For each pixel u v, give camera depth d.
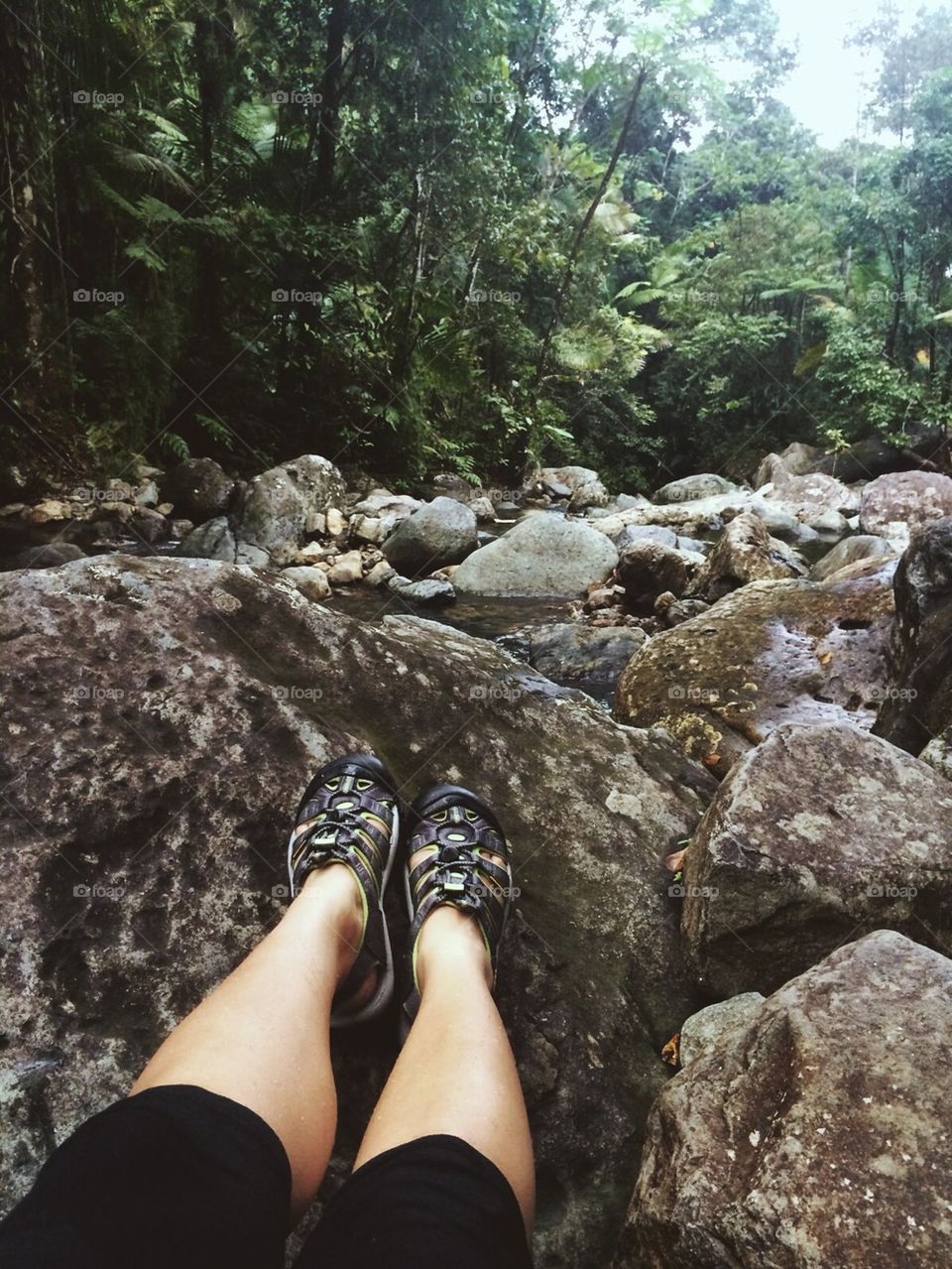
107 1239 0.52
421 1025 0.88
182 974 1.13
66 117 8.25
